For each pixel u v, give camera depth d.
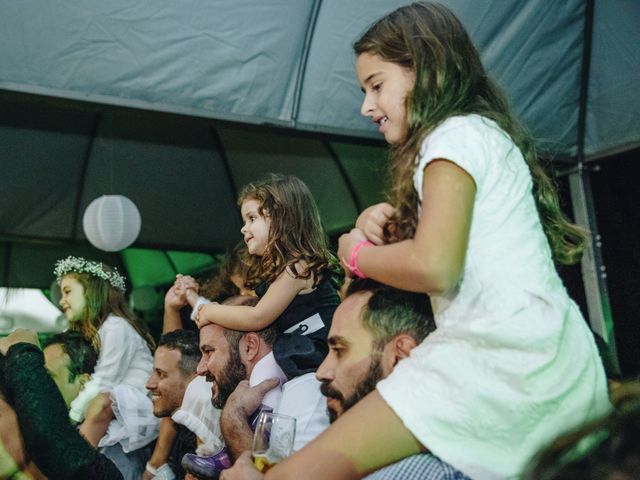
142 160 7.13
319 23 4.20
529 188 1.75
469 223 1.57
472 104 1.79
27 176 7.05
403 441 1.56
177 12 3.98
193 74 4.16
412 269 1.54
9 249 9.34
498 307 1.58
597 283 4.79
